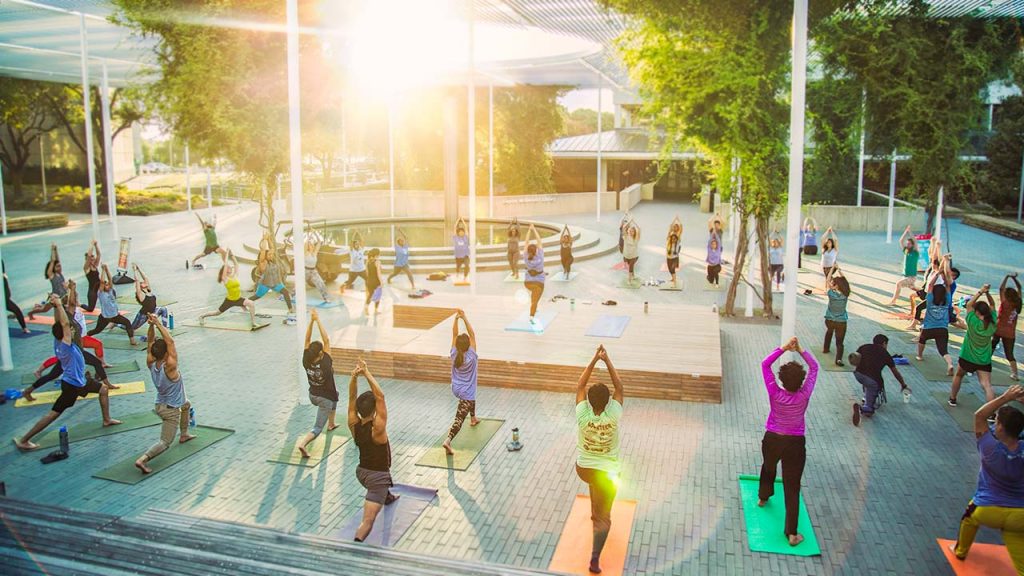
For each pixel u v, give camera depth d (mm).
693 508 8562
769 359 7895
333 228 35500
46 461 10023
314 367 10102
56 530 6898
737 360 14602
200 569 6109
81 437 10938
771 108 14867
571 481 9289
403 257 21641
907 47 14117
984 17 15125
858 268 24719
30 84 43531
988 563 7332
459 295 18234
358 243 21203
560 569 7340
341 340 14258
